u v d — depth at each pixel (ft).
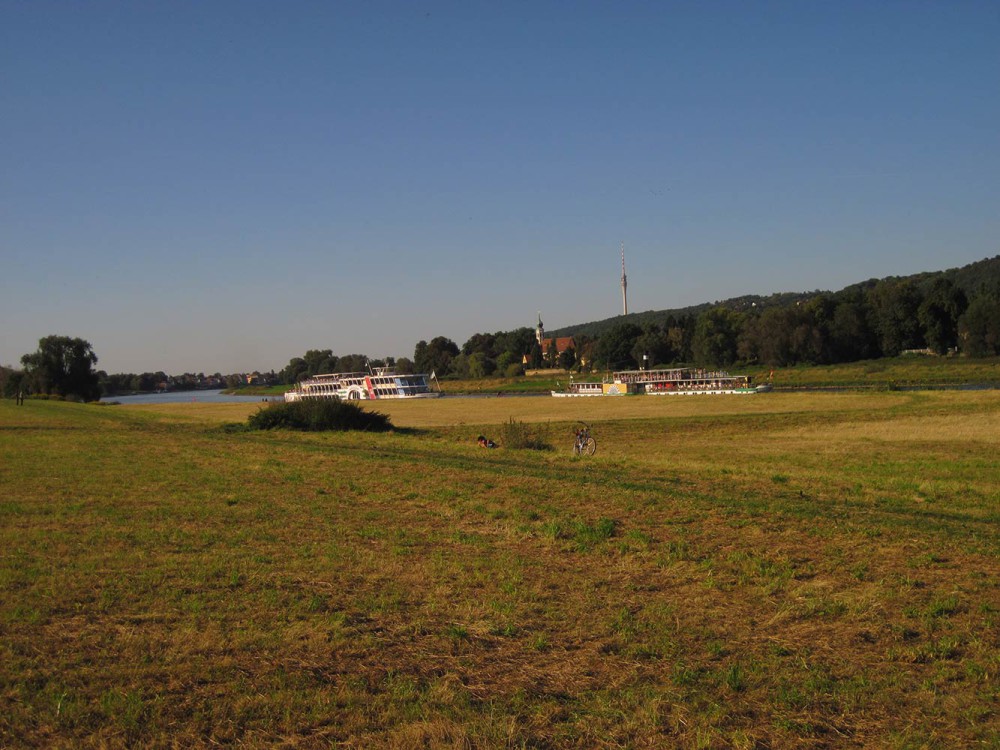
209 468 101.40
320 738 28.66
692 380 384.27
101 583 46.60
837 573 47.01
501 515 66.90
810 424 184.03
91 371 509.35
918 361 435.53
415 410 319.27
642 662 35.09
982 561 48.14
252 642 37.32
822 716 29.71
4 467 102.94
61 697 31.30
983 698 30.68
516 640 37.93
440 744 27.94
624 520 63.16
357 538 59.31
